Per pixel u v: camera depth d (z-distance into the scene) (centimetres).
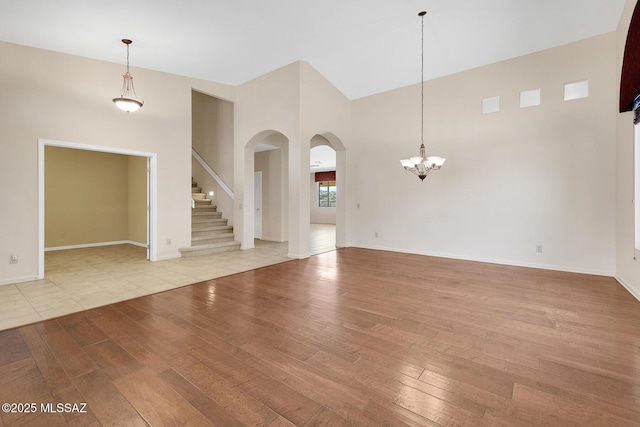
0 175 398
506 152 518
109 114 493
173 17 394
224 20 414
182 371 206
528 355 227
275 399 177
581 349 235
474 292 377
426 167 548
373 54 533
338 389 187
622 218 403
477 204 552
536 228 495
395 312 312
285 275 463
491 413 165
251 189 702
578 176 458
